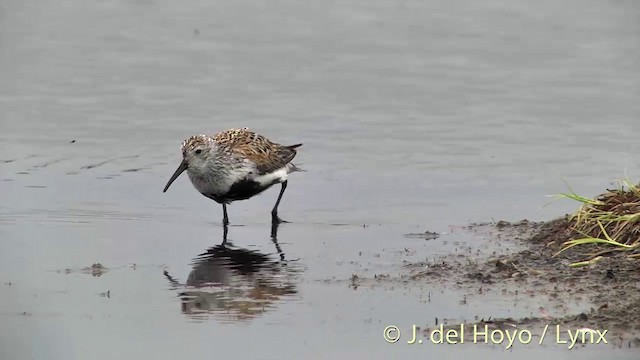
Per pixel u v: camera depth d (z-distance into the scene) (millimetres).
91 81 26359
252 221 18156
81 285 14648
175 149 22047
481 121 23797
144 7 33219
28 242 16766
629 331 12484
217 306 13758
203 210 18844
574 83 26453
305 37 30172
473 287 14227
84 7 33094
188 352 12297
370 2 33719
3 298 14102
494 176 20422
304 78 26656
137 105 24625
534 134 22938
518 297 13750
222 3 33688
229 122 23469
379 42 29750
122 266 15539
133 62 27875
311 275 14984
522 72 27328
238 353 12281
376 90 25828
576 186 19703
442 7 33281
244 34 30406
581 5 33094
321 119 23750
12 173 20578
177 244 16750
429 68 27594
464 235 16891
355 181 20250
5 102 24766
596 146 22172
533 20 31859
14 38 29828
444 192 19547
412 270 15078
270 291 14336
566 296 13664
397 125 23469
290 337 12703
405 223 17766
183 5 33438
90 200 19156
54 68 27328
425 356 12102
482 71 27391
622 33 30516
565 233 15727
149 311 13617
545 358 11961
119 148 22094
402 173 20656
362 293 14156
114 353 12328
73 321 13273
